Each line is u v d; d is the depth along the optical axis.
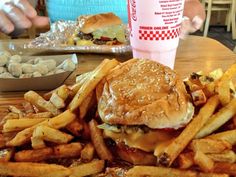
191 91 0.29
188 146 0.27
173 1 0.39
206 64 0.50
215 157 0.26
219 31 2.24
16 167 0.27
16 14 0.69
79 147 0.28
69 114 0.30
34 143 0.28
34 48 0.57
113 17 0.67
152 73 0.29
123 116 0.27
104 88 0.29
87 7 0.86
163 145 0.26
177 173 0.25
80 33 0.64
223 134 0.27
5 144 0.28
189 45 0.58
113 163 0.28
